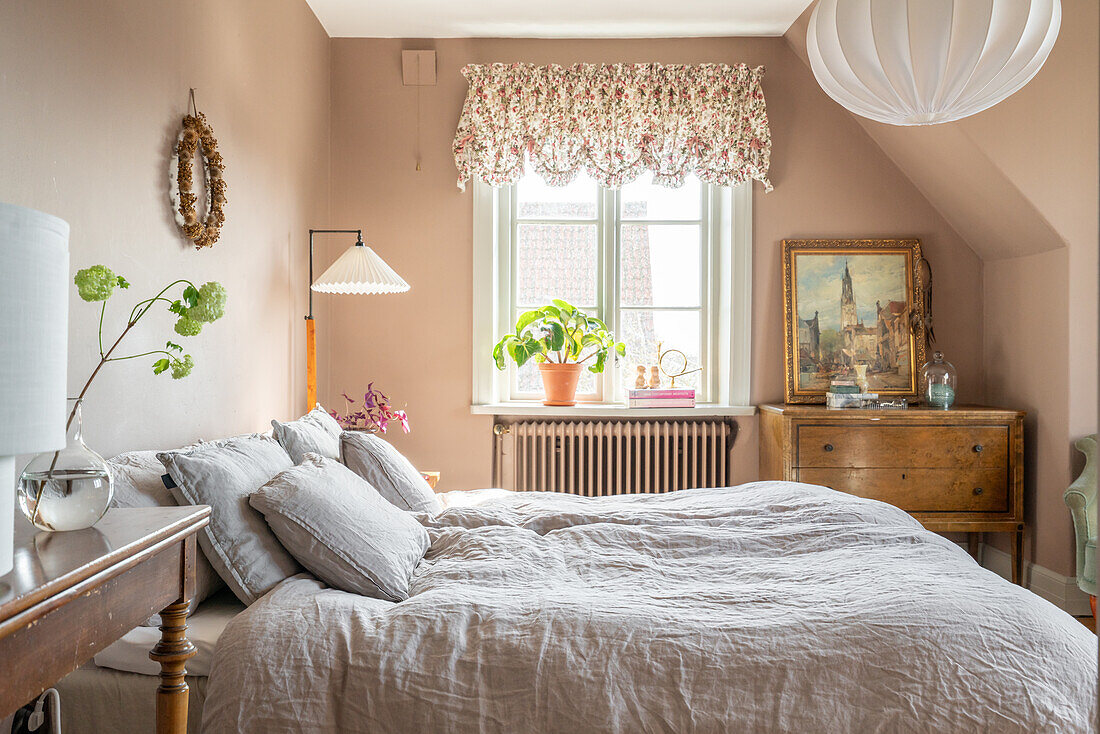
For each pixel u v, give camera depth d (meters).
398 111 4.39
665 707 1.55
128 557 1.14
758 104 4.31
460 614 1.72
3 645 0.85
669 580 2.08
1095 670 1.61
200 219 2.66
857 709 1.54
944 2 2.00
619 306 4.61
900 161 4.36
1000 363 4.28
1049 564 3.85
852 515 2.56
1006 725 1.51
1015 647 1.62
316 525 1.97
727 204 4.50
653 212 4.61
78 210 1.97
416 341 4.41
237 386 3.05
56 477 1.22
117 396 2.17
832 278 4.38
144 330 2.31
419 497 2.80
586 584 2.03
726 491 3.09
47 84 1.84
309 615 1.70
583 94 4.32
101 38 2.07
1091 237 3.66
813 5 3.95
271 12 3.42
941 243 4.43
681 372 4.60
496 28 4.26
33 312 0.94
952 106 2.23
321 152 4.23
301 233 3.88
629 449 4.35
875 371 4.37
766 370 4.44
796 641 1.64
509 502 2.95
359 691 1.56
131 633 1.76
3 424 0.90
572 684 1.57
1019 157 3.65
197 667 1.73
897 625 1.66
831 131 4.41
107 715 1.71
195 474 1.93
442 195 4.40
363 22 4.19
